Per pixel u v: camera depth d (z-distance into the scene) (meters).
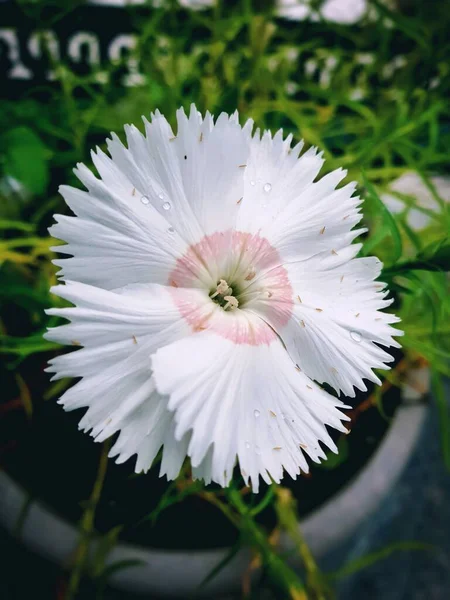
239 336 0.06
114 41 0.12
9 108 0.11
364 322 0.06
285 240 0.06
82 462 0.08
